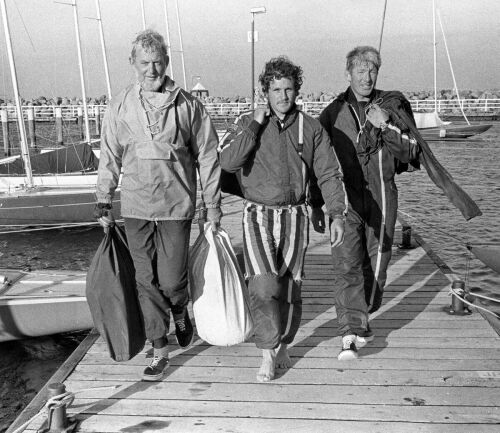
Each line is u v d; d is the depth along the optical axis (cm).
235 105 4338
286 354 391
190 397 354
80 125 3894
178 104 344
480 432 315
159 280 360
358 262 395
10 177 1454
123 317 356
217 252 366
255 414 334
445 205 1702
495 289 905
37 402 353
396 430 317
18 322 592
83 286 652
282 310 368
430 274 625
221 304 362
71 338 641
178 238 354
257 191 353
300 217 356
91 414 336
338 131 390
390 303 527
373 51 380
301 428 319
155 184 345
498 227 1391
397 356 409
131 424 326
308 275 629
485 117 4341
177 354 416
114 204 1213
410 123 379
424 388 363
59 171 1580
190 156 361
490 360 403
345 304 397
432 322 477
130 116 342
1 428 473
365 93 384
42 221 1327
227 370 390
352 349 395
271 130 347
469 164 2545
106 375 386
